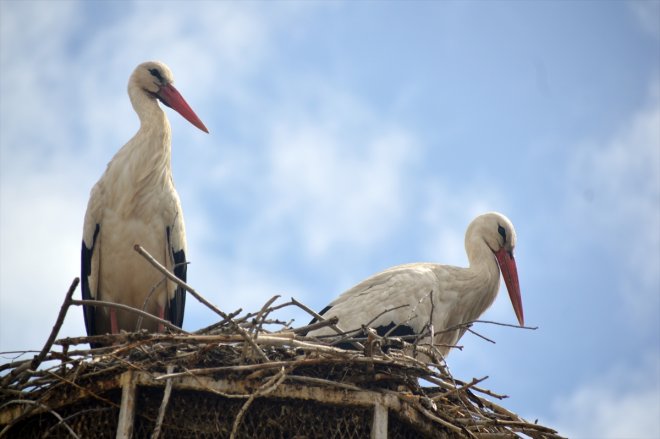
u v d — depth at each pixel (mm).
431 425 11164
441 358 11695
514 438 11477
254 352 10719
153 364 10562
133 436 10484
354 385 10797
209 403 10734
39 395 10992
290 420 10820
